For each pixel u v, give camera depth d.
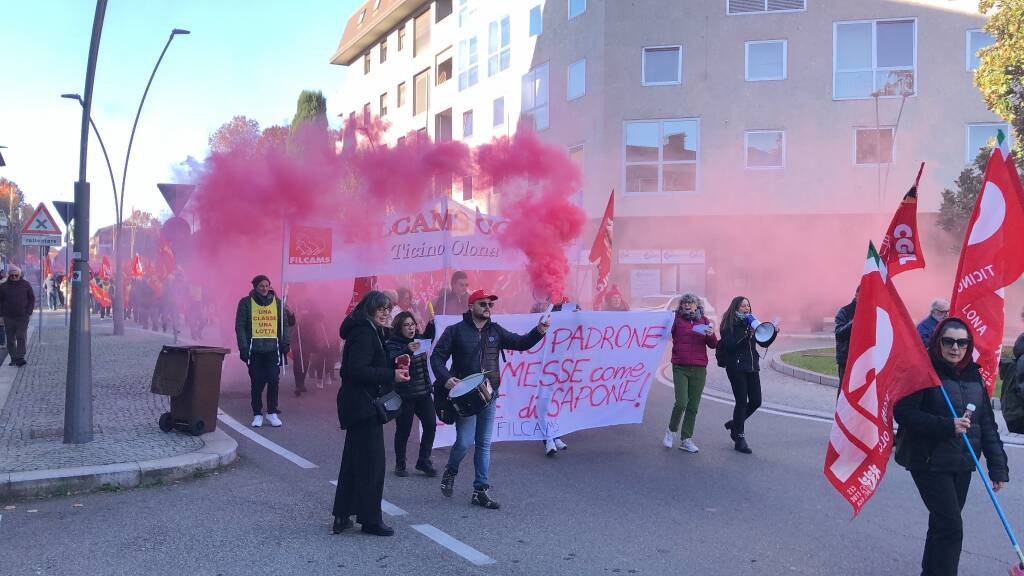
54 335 23.31
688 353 8.62
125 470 6.92
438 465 7.99
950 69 25.30
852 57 25.92
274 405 9.91
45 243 18.75
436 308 10.54
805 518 6.20
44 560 5.14
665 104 26.86
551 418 8.65
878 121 25.59
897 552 5.43
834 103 26.00
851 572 5.06
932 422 4.36
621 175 27.14
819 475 7.58
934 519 4.48
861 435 4.76
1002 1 17.33
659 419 10.68
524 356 8.55
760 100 26.41
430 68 38.91
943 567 4.42
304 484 7.10
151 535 5.65
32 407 10.42
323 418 10.39
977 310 5.94
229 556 5.23
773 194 26.42
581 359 8.85
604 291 11.27
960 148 25.25
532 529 5.87
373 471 5.65
